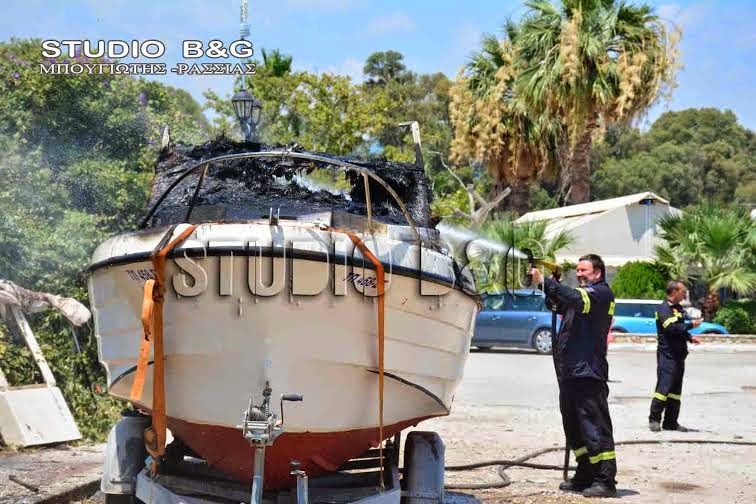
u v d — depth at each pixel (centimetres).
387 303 848
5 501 1004
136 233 866
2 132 1820
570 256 5131
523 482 1262
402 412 918
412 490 948
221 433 866
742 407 2123
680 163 10925
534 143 5238
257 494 793
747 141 12575
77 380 1534
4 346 1413
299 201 979
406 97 10094
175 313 833
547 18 5097
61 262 1622
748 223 4631
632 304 4350
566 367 1177
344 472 1038
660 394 1716
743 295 5062
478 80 5450
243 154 888
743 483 1265
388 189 900
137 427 975
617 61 4809
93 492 1107
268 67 4441
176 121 2109
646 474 1327
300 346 823
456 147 5484
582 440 1199
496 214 4162
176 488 911
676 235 4734
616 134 11725
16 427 1318
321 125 4272
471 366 3092
